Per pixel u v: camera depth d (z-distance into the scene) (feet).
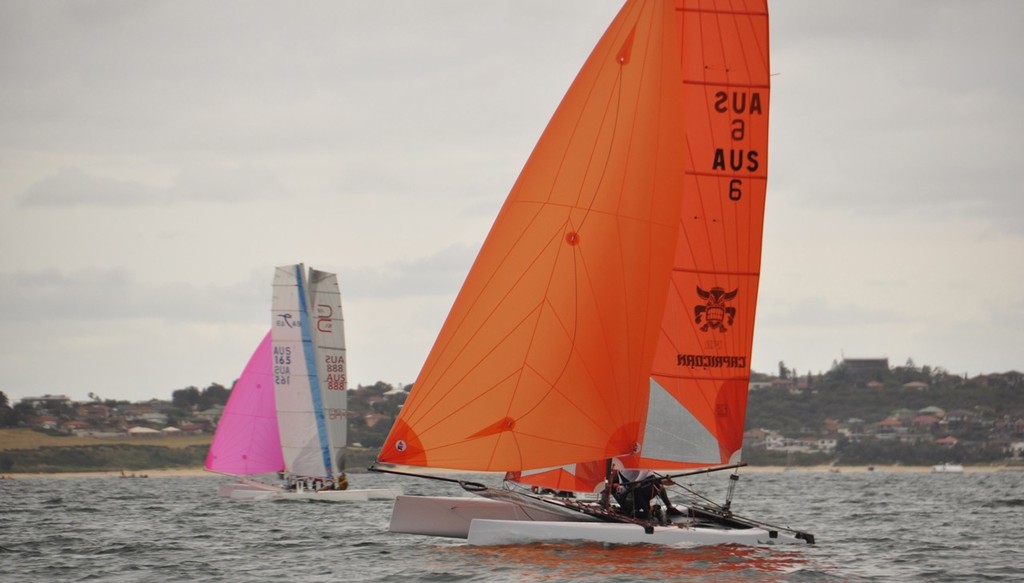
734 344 171.94
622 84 164.45
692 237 171.32
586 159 163.02
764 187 173.06
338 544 195.52
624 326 162.71
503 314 160.56
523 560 154.51
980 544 211.41
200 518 269.85
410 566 157.89
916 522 280.10
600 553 158.92
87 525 252.83
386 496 340.39
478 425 159.63
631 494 168.66
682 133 165.78
